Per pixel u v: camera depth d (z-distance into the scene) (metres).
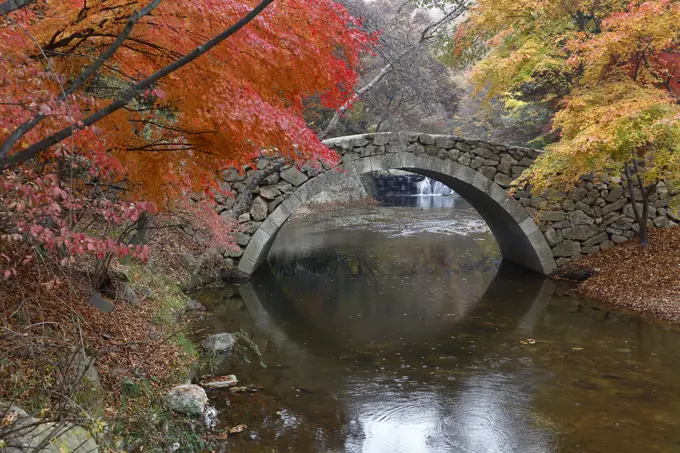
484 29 13.12
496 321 9.77
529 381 7.03
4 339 3.90
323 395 6.51
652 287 10.69
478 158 12.62
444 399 6.47
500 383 6.96
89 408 3.82
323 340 8.71
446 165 12.53
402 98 24.64
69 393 3.51
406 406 6.25
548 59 11.40
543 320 9.77
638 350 8.15
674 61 11.03
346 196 29.62
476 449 5.29
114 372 5.18
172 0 3.56
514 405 6.30
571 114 10.36
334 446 5.25
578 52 12.03
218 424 5.58
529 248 13.30
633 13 9.69
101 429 3.28
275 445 5.20
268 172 12.09
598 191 12.88
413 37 20.05
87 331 5.50
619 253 12.43
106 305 6.27
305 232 20.78
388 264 15.12
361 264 15.16
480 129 29.75
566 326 9.39
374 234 20.16
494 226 15.12
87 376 4.30
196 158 5.10
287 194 12.22
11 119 3.17
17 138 3.10
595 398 6.49
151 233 10.55
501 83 12.16
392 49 16.45
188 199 9.78
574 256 13.02
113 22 3.65
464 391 6.71
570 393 6.64
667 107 9.55
